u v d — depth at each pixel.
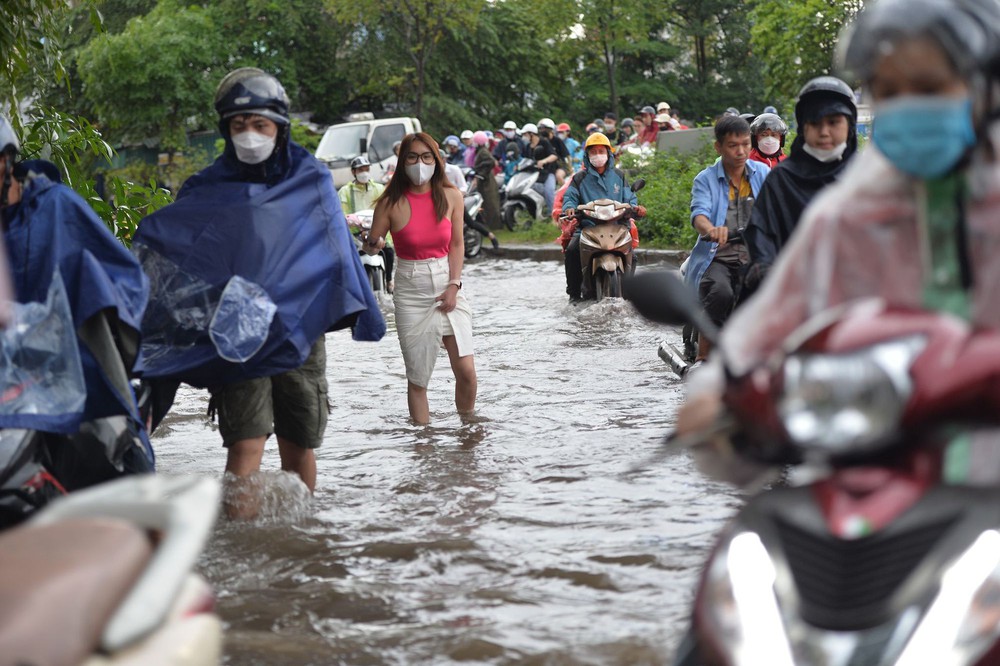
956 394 2.61
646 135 33.22
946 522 2.60
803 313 3.41
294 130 45.41
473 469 7.83
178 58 45.66
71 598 2.41
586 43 58.38
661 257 22.97
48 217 5.31
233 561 6.04
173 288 6.55
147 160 49.91
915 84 3.08
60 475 5.41
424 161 9.09
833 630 2.56
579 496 7.08
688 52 78.50
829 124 7.88
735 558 2.75
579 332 14.07
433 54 52.44
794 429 2.66
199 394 11.34
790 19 31.88
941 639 2.47
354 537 6.39
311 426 6.93
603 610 5.23
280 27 51.12
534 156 30.34
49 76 9.46
